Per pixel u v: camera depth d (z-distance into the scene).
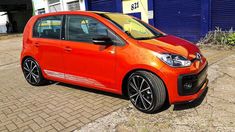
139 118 4.12
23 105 5.04
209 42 10.05
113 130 3.81
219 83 5.57
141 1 13.05
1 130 4.05
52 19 5.59
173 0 11.81
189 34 11.66
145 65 4.04
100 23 4.71
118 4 14.20
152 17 12.71
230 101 4.57
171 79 3.90
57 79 5.61
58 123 4.14
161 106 4.17
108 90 4.71
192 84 4.05
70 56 5.11
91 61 4.76
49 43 5.52
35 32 5.98
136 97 4.33
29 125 4.15
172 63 3.94
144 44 4.22
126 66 4.26
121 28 4.58
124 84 4.49
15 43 18.70
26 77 6.35
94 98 5.10
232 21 10.15
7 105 5.11
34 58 5.94
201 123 3.85
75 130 3.88
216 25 10.65
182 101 4.03
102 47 4.59
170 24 12.24
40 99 5.29
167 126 3.82
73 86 5.98
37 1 22.00
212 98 4.75
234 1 9.90
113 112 4.40
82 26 4.98
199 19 11.10
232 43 9.32
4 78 7.55
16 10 35.25
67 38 5.23
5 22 40.91
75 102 4.97
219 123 3.82
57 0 19.23
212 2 10.52
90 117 4.27
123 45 4.36
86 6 16.30
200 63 4.34
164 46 4.25
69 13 5.29
